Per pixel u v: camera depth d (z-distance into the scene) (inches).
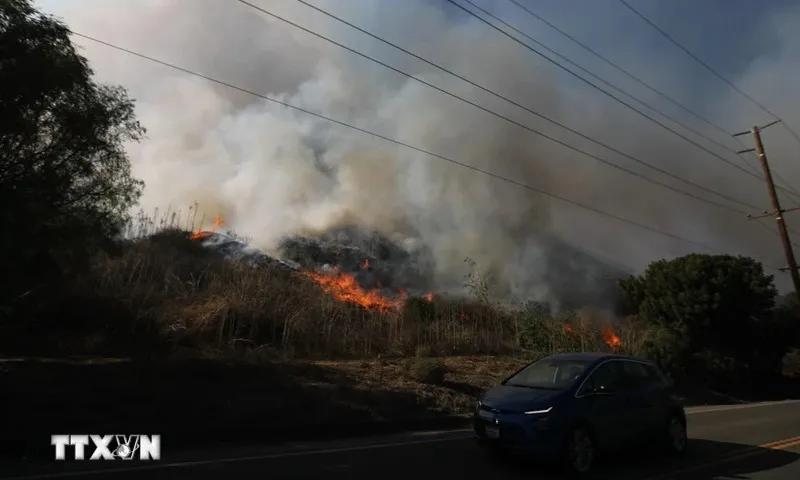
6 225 375.2
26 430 337.4
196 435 377.4
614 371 377.7
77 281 570.9
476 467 335.0
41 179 398.9
